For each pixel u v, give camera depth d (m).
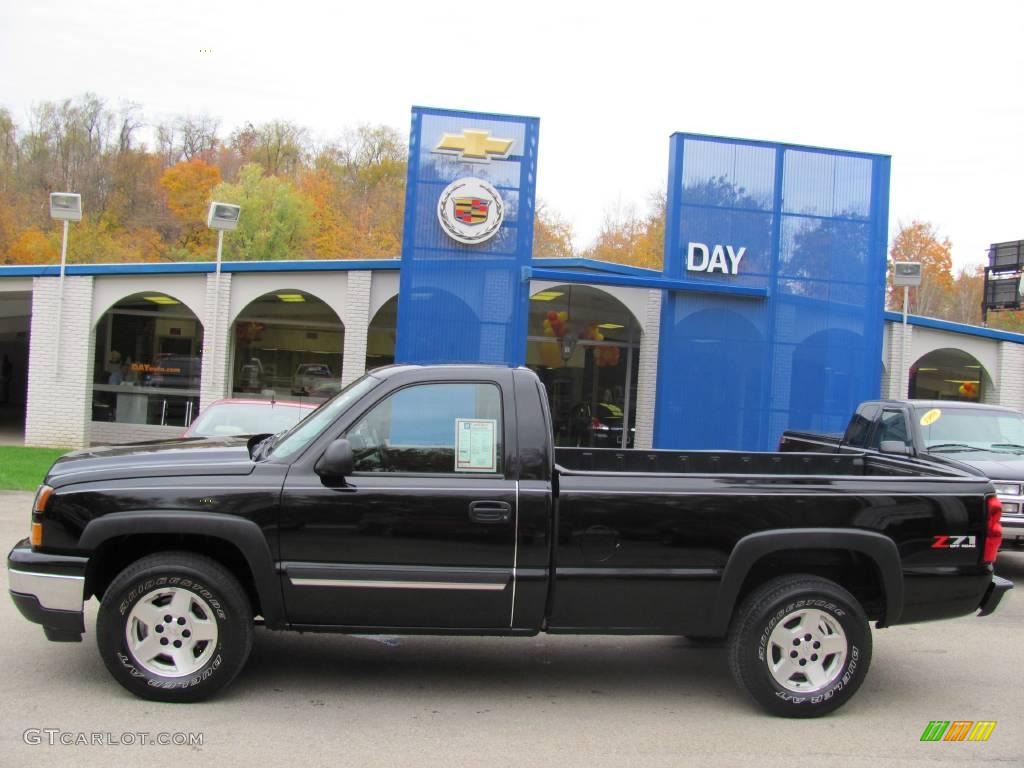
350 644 6.18
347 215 60.50
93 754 4.14
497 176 14.99
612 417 21.88
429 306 14.85
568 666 5.93
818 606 5.00
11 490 12.39
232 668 4.80
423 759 4.25
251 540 4.71
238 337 20.55
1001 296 29.75
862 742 4.71
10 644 5.72
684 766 4.31
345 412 4.97
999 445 9.80
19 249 50.84
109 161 60.44
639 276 19.56
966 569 5.21
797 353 15.78
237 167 63.94
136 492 4.75
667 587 4.95
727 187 15.64
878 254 16.05
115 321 19.78
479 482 4.89
